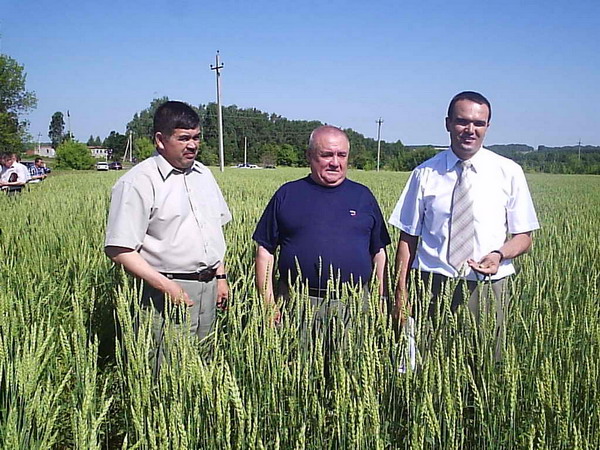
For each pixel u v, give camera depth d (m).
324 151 3.94
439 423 2.66
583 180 41.59
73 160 79.00
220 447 2.53
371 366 2.62
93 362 2.82
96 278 5.46
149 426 2.31
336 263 3.89
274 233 4.14
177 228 3.82
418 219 4.22
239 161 101.94
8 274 5.18
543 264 5.73
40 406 2.55
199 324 4.02
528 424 2.84
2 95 59.09
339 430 2.63
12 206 11.77
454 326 3.15
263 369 2.91
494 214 4.00
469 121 3.87
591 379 2.86
